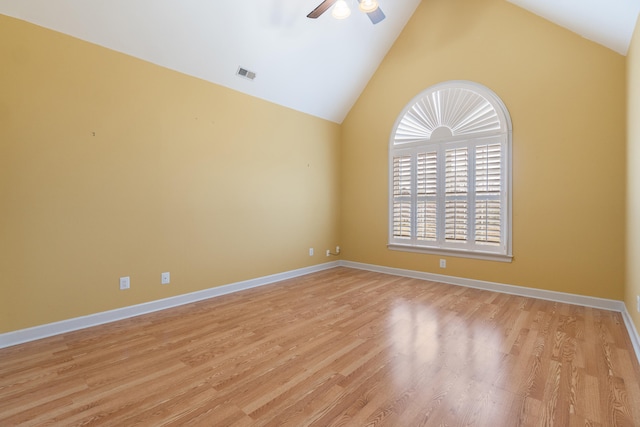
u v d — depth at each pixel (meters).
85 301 2.73
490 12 3.79
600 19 2.71
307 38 3.75
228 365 2.08
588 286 3.24
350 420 1.53
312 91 4.49
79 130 2.67
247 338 2.50
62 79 2.57
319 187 4.98
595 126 3.18
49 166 2.52
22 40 2.39
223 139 3.71
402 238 4.63
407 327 2.70
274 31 3.47
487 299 3.48
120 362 2.12
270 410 1.61
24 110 2.40
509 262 3.71
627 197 2.88
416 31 4.40
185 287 3.39
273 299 3.52
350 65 4.48
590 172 3.21
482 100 3.86
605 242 3.15
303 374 1.96
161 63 3.15
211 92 3.58
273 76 3.95
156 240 3.16
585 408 1.61
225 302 3.42
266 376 1.94
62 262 2.60
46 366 2.06
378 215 4.89
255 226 4.08
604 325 2.71
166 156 3.22
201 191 3.51
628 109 2.85
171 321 2.86
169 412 1.60
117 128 2.88
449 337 2.49
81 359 2.16
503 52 3.70
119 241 2.91
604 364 2.05
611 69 3.10
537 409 1.61
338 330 2.64
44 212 2.51
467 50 3.96
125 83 2.92
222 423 1.51
